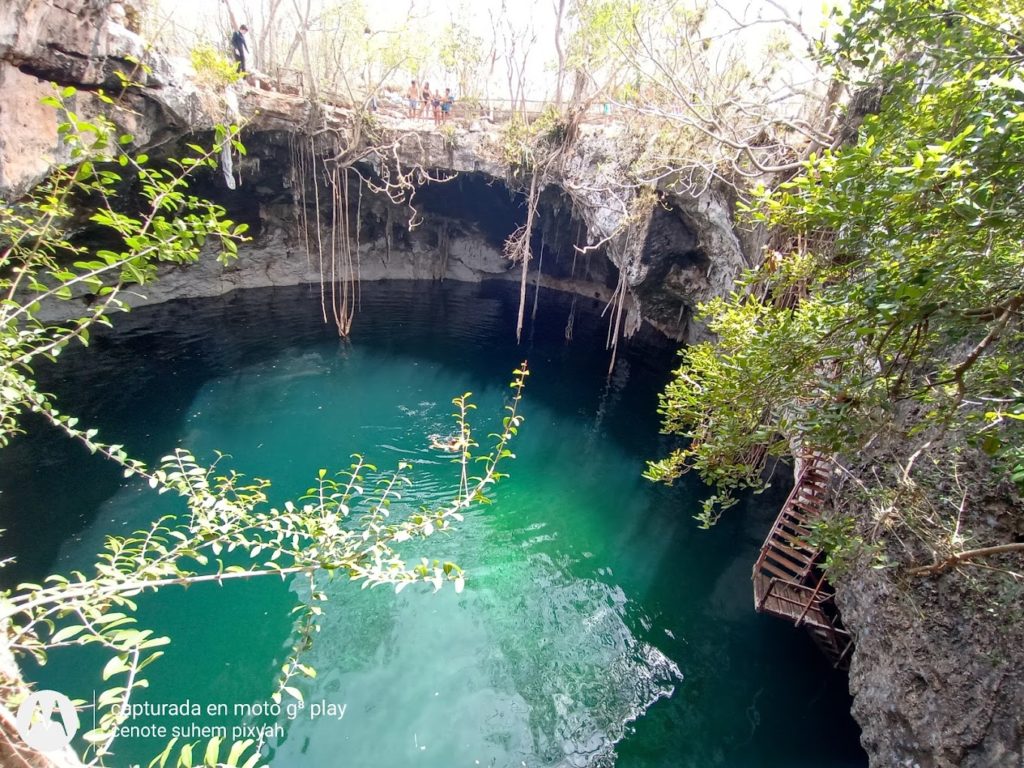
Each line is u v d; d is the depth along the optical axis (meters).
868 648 6.17
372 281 29.00
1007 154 2.34
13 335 3.13
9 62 9.19
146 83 12.11
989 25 2.95
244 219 22.77
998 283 2.69
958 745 4.75
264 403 15.77
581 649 9.17
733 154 12.74
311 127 18.52
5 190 9.28
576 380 20.17
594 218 19.64
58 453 11.79
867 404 3.58
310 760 7.08
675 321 23.14
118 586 2.70
